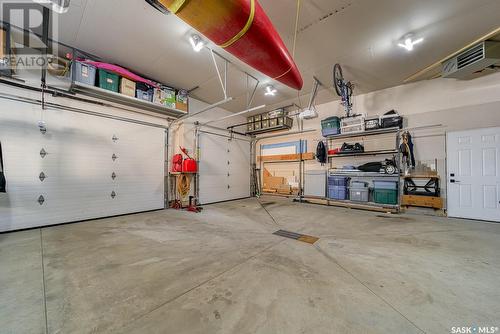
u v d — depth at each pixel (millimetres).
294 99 6086
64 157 3807
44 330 1229
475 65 3475
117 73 4012
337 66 4047
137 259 2248
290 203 6379
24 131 3395
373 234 3197
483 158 4121
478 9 2684
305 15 2783
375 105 5453
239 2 1440
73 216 3895
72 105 3910
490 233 3225
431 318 1344
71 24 2939
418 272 1967
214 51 3594
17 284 1723
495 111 4035
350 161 5914
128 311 1404
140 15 2777
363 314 1381
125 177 4648
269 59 2129
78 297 1557
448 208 4434
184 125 5766
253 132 7789
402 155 4984
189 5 1419
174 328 1254
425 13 2766
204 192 6301
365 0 2549
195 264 2135
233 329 1246
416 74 4355
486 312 1403
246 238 3004
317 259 2268
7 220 3229
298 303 1495
